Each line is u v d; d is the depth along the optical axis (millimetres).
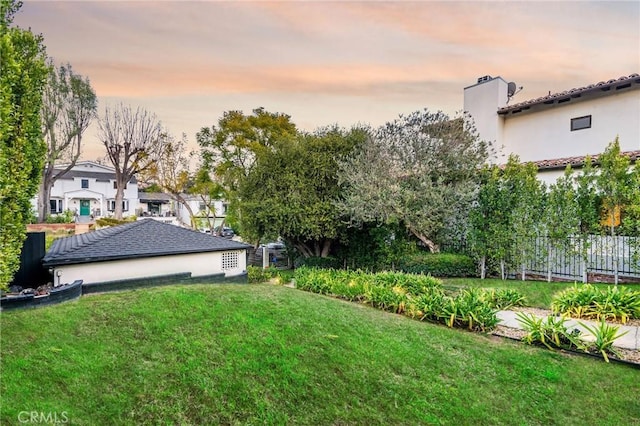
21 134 5109
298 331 4926
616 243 8820
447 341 5414
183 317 4902
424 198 10805
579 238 9398
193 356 3959
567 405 3955
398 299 7344
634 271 8781
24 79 5137
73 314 4656
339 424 3344
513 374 4527
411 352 4824
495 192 10766
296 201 14031
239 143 24516
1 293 5266
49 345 3801
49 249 9516
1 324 4133
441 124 12312
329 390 3770
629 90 12430
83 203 39688
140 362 3734
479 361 4816
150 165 28047
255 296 6344
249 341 4441
